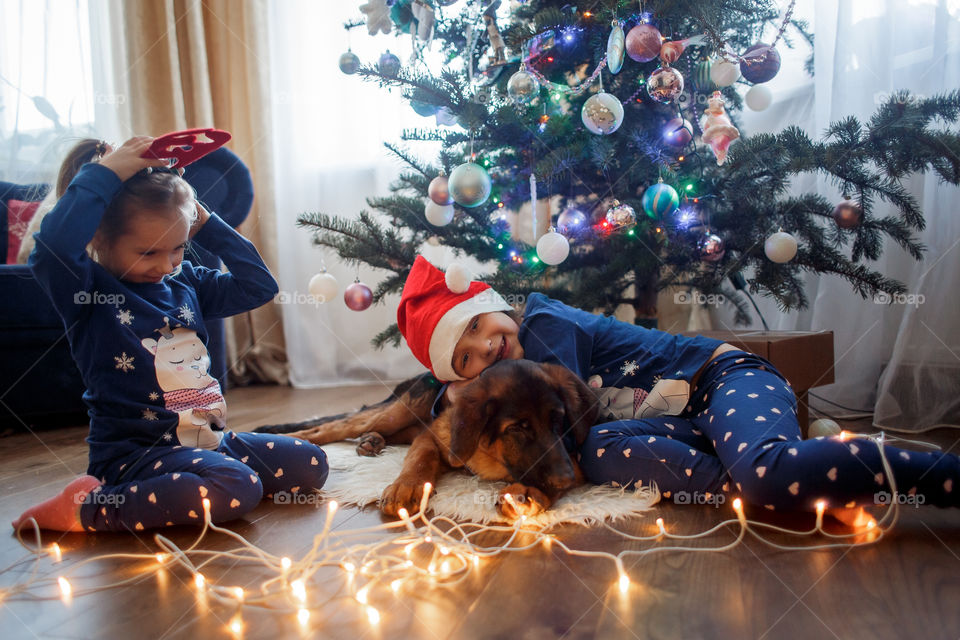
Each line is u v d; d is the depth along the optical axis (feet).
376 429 7.47
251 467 5.45
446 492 5.42
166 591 3.84
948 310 7.70
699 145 8.05
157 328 5.22
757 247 7.34
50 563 4.34
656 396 5.73
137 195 4.98
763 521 4.64
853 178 6.79
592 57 7.61
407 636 3.20
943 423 7.77
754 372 5.36
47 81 12.75
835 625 3.19
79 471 6.92
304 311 13.48
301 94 13.46
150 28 13.23
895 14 8.39
